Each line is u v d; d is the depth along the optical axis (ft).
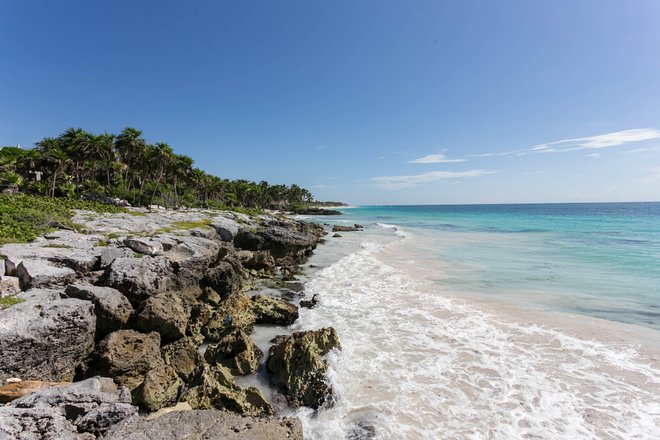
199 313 49.80
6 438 20.81
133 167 193.26
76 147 158.30
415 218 346.54
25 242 57.52
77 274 48.88
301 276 81.30
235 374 36.06
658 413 29.07
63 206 108.68
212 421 25.41
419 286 69.41
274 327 48.60
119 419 24.50
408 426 27.58
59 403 24.00
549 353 39.52
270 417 27.94
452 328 47.03
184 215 134.41
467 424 27.76
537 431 27.02
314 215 467.11
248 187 377.09
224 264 65.36
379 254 110.83
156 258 55.98
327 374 33.83
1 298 36.70
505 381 33.86
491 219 292.61
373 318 51.29
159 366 34.68
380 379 34.24
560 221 249.75
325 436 27.07
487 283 70.54
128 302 43.98
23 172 170.71
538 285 68.08
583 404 30.30
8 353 29.99
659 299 57.88
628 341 42.32
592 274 76.54
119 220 96.02
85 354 36.94
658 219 258.78
